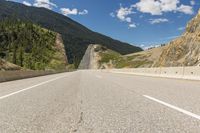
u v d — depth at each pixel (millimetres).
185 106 8500
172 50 66062
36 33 186250
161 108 8180
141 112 7543
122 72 63469
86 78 29953
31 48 164750
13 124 6059
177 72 30297
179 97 10852
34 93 13070
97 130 5488
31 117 6887
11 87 17453
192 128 5617
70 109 8133
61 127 5754
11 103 9484
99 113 7430
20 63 133125
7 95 12195
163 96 11234
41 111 7797
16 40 166500
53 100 10289
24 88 16328
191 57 55375
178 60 60812
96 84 19172
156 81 23031
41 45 173875
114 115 7129
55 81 24266
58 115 7156
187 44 61094
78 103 9414
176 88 15336
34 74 41469
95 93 12742
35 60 151500
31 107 8547
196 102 9383
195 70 26172
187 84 18922
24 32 176500
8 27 178000
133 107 8422
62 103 9438
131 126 5836
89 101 9898
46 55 165875
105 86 17125
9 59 145250
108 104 9109
